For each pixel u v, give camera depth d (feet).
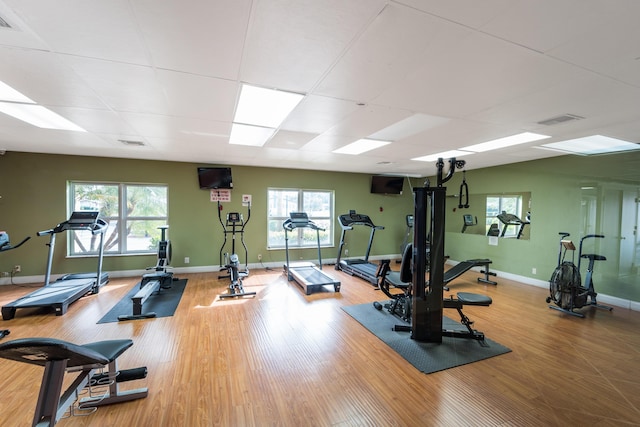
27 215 16.25
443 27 4.82
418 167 21.18
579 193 15.26
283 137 12.36
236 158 17.72
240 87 7.36
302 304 13.58
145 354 8.88
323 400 6.89
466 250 21.95
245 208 20.65
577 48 5.36
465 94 7.64
